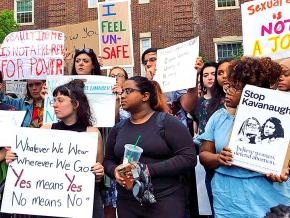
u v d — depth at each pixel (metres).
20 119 3.83
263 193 2.94
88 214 3.30
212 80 4.91
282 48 4.46
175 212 3.30
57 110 3.53
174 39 20.45
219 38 20.31
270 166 2.91
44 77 5.33
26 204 3.31
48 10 21.50
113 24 6.36
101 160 3.56
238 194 2.96
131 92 3.45
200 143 3.55
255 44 4.62
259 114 2.96
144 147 3.33
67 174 3.36
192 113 4.84
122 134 3.49
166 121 3.37
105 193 4.49
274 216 2.80
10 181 3.33
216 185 3.08
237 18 20.31
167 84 5.10
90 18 20.86
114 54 6.34
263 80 3.03
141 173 3.13
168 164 3.24
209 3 20.52
